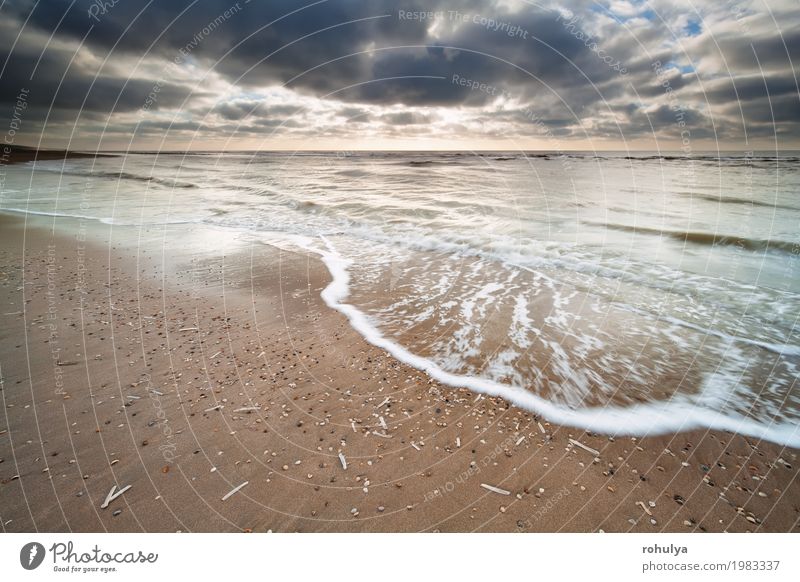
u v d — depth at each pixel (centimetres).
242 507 330
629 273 878
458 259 998
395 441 402
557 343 585
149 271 907
